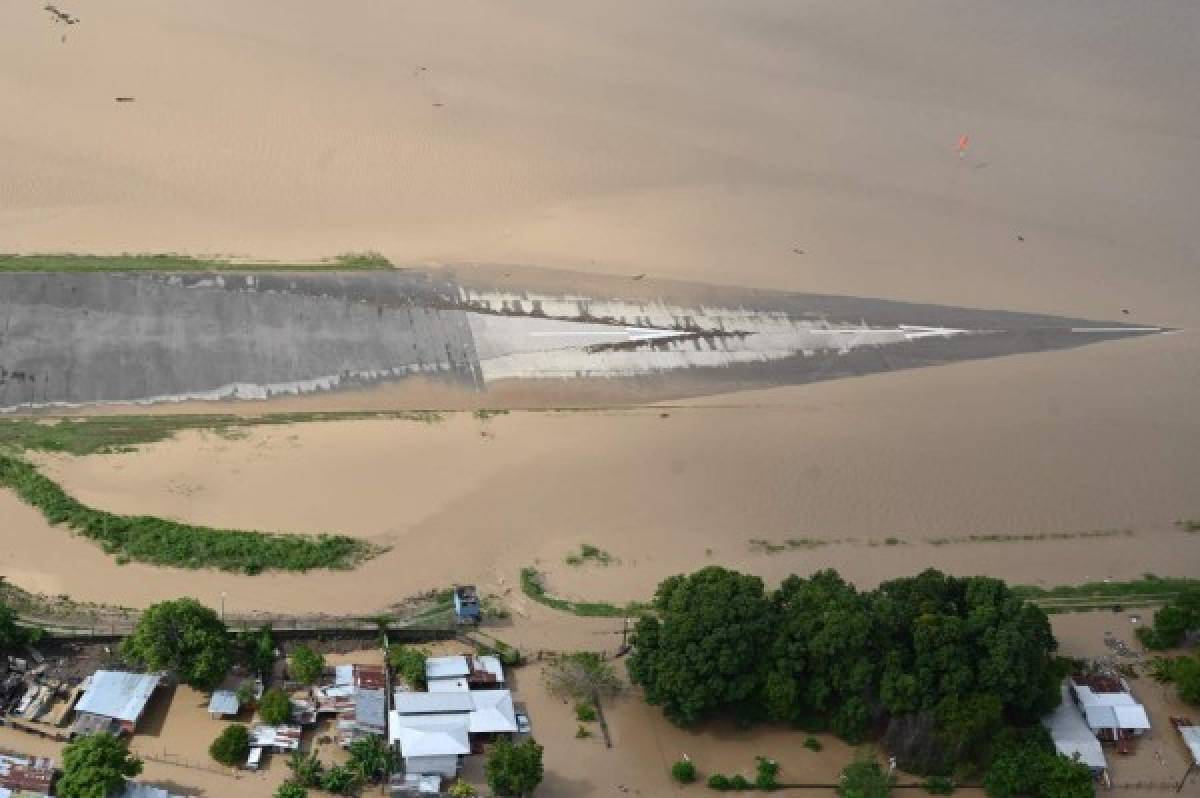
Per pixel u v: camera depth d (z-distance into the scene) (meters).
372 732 161.00
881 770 165.75
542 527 194.62
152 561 180.38
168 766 154.50
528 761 153.88
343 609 177.25
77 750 147.38
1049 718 174.25
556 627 179.62
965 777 166.88
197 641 161.38
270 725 160.00
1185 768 173.38
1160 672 183.88
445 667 168.62
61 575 176.88
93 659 166.25
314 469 197.62
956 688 165.50
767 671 168.12
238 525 187.00
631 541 194.75
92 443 196.88
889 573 195.25
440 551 188.12
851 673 167.38
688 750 167.00
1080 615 192.75
